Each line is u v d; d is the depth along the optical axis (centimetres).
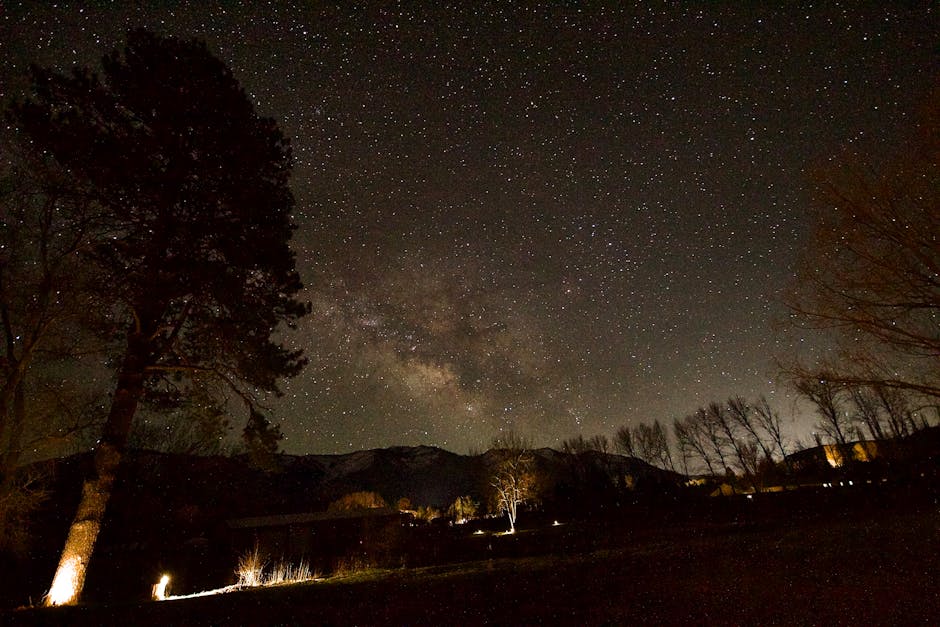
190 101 1452
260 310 1501
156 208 1402
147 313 1391
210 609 944
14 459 1348
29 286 1305
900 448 3275
